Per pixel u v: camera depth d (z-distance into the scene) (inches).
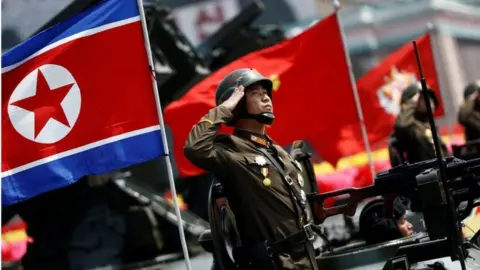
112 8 797.2
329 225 960.9
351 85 1177.4
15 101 782.5
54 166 784.3
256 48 1547.7
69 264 1147.3
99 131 791.7
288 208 694.5
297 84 1167.0
